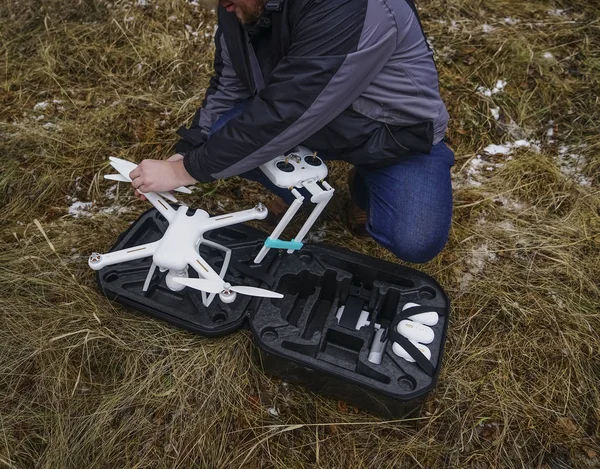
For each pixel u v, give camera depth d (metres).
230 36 1.57
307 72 1.33
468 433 1.61
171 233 1.58
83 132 2.39
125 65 2.72
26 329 1.72
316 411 1.64
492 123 2.54
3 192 2.16
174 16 2.93
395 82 1.48
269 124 1.39
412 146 1.60
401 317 1.65
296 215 2.13
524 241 2.11
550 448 1.59
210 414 1.60
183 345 1.72
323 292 1.83
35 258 1.91
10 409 1.57
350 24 1.28
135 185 1.59
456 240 2.10
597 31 2.95
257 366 1.71
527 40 2.88
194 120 1.85
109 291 1.74
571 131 2.52
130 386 1.63
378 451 1.56
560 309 1.90
